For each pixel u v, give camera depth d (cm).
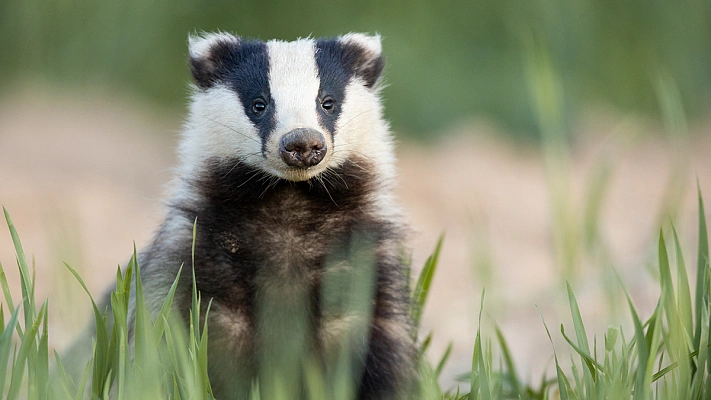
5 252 1520
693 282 1222
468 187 2189
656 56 2677
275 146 850
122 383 645
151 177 2192
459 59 2552
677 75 2695
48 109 2569
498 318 1120
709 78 2766
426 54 2545
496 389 821
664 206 955
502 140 2548
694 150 2728
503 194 2162
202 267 843
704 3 2686
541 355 1180
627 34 2673
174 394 670
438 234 1828
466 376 886
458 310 1391
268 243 859
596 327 1130
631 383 689
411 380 850
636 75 2712
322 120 892
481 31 2562
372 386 846
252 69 922
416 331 890
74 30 2556
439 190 2136
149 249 898
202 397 658
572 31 2480
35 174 2022
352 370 836
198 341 695
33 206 1777
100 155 2278
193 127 941
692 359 721
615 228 1900
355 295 838
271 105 890
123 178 2144
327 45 956
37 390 652
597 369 699
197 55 959
